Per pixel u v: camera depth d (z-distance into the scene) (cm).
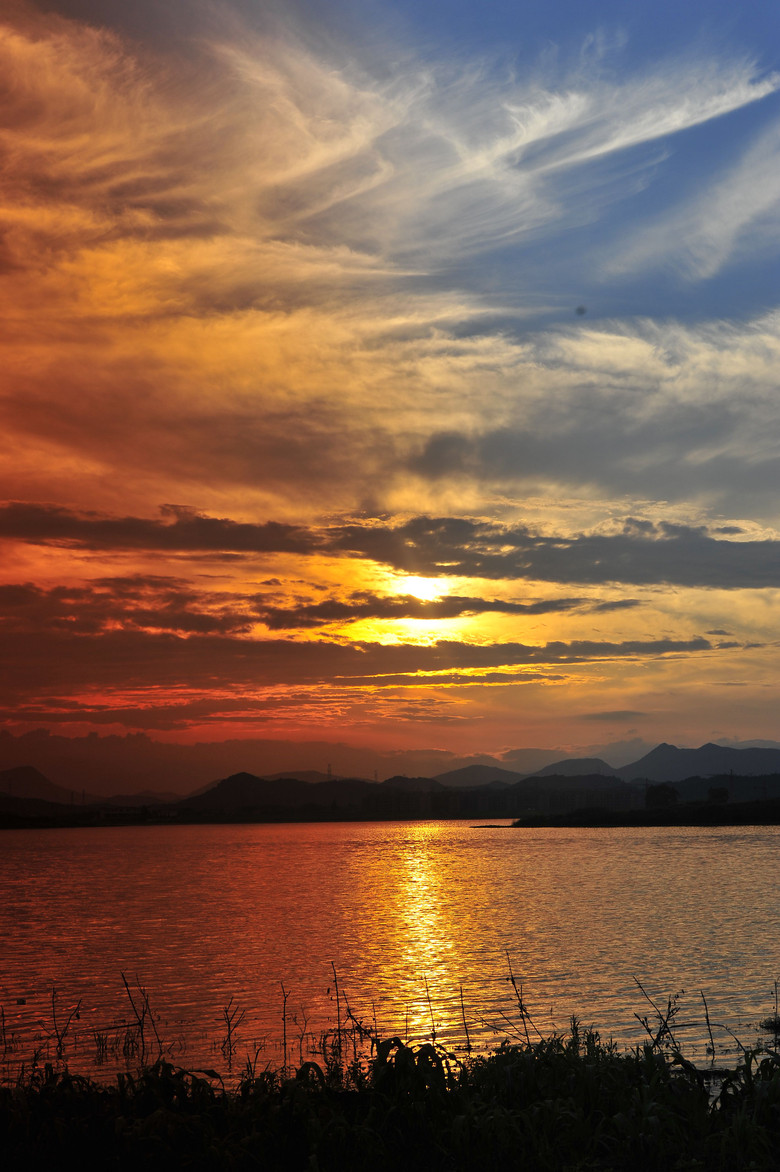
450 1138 1151
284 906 6650
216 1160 1076
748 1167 1058
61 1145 1117
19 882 9962
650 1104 1177
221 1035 2377
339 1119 1146
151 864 13738
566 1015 2523
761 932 4419
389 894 7550
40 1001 3011
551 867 10600
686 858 11575
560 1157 1130
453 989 3017
